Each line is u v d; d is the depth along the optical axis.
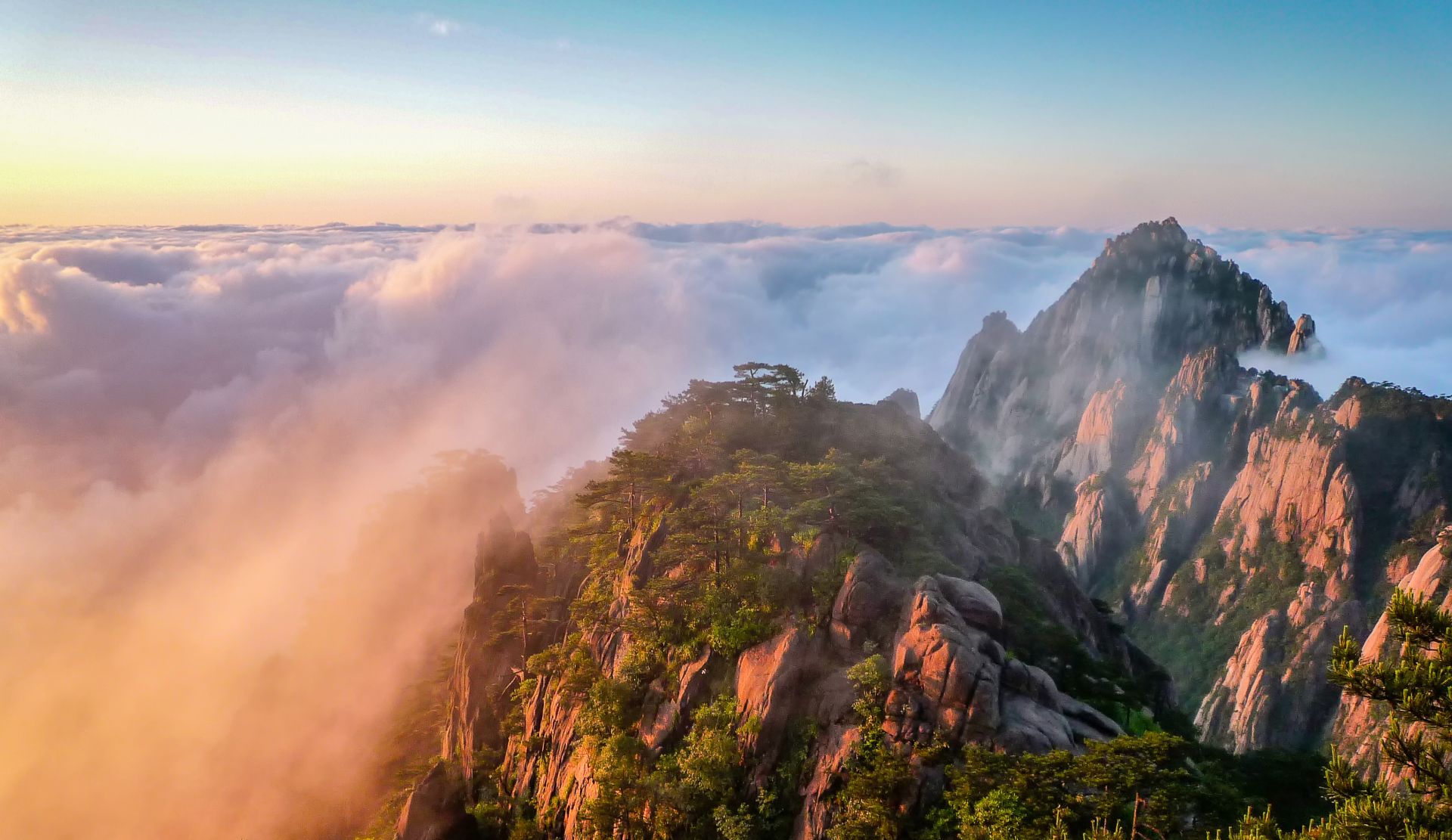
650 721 73.00
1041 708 59.09
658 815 63.88
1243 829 39.16
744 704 66.31
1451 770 28.95
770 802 61.00
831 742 60.53
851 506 75.69
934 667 58.31
